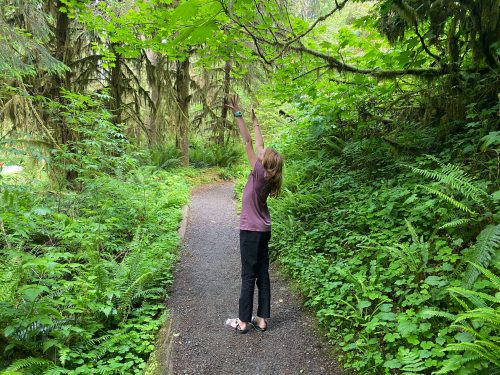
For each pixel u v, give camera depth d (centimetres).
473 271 277
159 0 514
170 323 370
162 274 489
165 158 1291
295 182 723
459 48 541
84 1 585
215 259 571
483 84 520
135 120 1116
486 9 444
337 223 502
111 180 641
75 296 372
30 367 289
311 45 599
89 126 725
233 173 1475
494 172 396
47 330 318
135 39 597
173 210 785
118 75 1058
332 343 325
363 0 439
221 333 363
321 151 775
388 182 514
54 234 493
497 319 214
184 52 654
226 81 1553
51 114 802
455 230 359
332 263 427
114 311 354
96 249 486
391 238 402
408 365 243
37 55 699
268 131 1711
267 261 365
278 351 330
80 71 983
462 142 490
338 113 710
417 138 574
